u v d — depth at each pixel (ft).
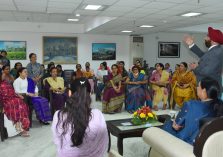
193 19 23.76
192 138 7.80
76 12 21.30
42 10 20.86
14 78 18.65
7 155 12.09
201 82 8.00
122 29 30.81
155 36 40.37
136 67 21.85
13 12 24.99
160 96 22.12
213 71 9.25
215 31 9.32
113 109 20.90
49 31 33.47
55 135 5.91
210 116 7.72
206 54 9.50
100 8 19.24
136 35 37.91
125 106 21.88
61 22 32.99
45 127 16.74
